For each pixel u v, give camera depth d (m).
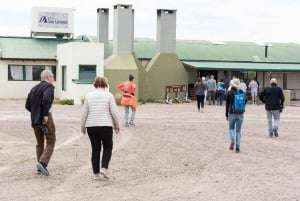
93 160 11.80
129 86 23.56
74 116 28.84
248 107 38.59
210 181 11.83
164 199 10.04
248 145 17.98
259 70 47.75
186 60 50.50
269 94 20.42
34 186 11.13
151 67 45.03
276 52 55.12
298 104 44.94
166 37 45.66
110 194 10.42
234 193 10.62
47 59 44.22
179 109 35.69
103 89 11.88
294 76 51.81
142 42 53.09
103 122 11.59
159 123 25.41
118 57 43.59
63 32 48.53
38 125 12.27
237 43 56.94
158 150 16.45
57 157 14.87
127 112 23.66
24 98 43.78
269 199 10.14
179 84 46.06
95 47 40.78
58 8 48.34
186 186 11.26
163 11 45.47
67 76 41.06
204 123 25.69
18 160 14.31
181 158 14.98
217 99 41.19
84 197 10.14
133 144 17.73
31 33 47.78
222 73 49.59
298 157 15.48
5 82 43.56
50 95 12.21
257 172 13.01
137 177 12.20
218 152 16.23
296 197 10.33
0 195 10.31
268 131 21.50
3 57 43.12
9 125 23.66
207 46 54.19
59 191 10.69
